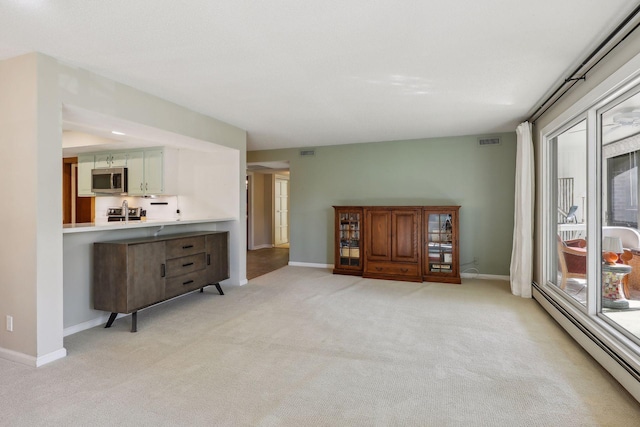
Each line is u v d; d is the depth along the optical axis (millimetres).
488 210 5430
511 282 4660
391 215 5352
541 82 3139
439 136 5582
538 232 4320
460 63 2730
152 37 2279
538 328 3273
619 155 2611
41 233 2492
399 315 3658
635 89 2303
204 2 1884
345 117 4371
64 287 3113
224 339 3010
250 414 1923
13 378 2320
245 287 4898
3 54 2496
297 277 5566
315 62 2699
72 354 2707
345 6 1936
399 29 2199
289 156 6633
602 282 2748
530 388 2193
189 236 3924
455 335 3096
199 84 3166
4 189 2584
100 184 5691
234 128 4820
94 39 2295
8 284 2594
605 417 1889
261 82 3121
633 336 2275
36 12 1965
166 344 2906
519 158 4480
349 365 2518
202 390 2174
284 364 2535
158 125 3527
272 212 9891
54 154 2570
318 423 1844
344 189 6250
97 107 2893
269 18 2055
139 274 3250
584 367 2477
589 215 2789
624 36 2217
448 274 5188
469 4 1929
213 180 5121
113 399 2070
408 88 3303
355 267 5684
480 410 1959
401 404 2020
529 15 2047
